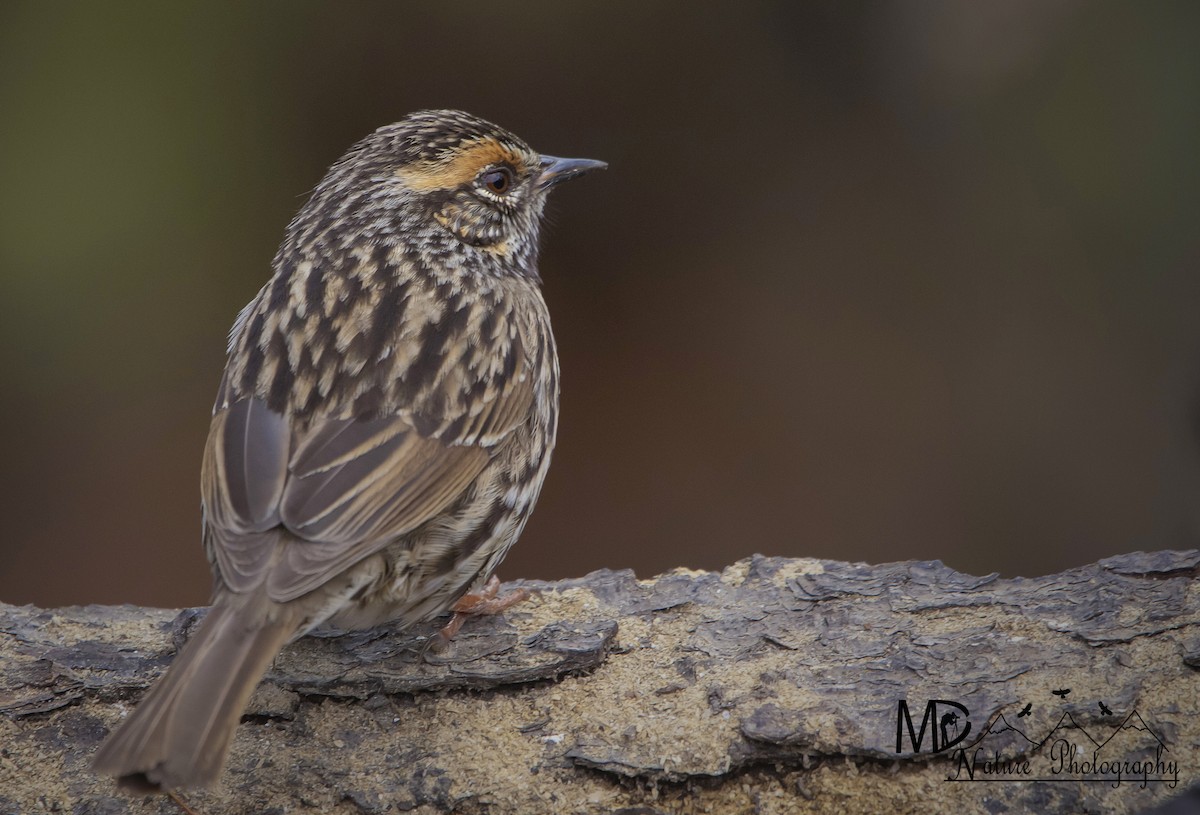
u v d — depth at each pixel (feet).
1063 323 49.80
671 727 22.56
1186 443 48.08
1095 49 46.29
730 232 51.83
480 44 48.62
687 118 50.85
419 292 25.75
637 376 51.47
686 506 50.19
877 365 51.06
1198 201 46.37
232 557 20.98
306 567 20.94
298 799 22.29
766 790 22.04
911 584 25.00
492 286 26.96
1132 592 23.84
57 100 44.98
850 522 49.78
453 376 24.20
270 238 47.47
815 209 51.55
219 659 19.79
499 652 23.99
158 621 25.67
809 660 23.47
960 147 50.03
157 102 45.88
